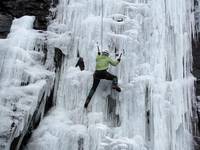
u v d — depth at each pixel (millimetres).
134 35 10000
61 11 10781
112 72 9547
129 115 9148
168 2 10898
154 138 8898
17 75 8758
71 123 9016
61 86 9664
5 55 9023
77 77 9547
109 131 8797
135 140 8672
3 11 10734
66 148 8477
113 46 9922
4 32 10305
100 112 9141
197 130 11078
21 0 10891
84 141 8555
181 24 10945
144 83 9281
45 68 9680
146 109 9219
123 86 9430
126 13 10500
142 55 9961
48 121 9008
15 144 8117
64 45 10102
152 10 10594
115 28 10164
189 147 10117
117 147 8125
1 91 8352
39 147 8484
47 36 10148
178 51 10555
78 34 10203
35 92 8617
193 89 10906
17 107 8203
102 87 9469
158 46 10133
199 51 12281
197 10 12789
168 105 9414
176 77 10234
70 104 9391
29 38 9617
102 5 10500
